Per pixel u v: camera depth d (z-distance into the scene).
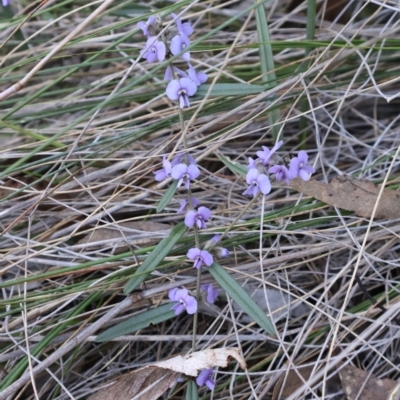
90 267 0.66
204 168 0.74
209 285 0.64
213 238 0.64
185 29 0.64
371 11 0.82
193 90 0.63
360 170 0.73
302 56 0.79
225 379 0.69
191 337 0.67
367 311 0.67
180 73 0.64
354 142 0.78
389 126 0.75
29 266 0.72
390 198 0.69
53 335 0.65
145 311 0.66
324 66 0.71
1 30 0.76
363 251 0.68
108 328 0.67
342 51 0.75
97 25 0.82
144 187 0.74
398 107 0.81
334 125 0.80
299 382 0.67
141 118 0.74
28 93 0.80
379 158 0.73
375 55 0.76
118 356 0.70
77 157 0.74
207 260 0.62
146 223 0.71
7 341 0.69
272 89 0.71
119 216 0.73
